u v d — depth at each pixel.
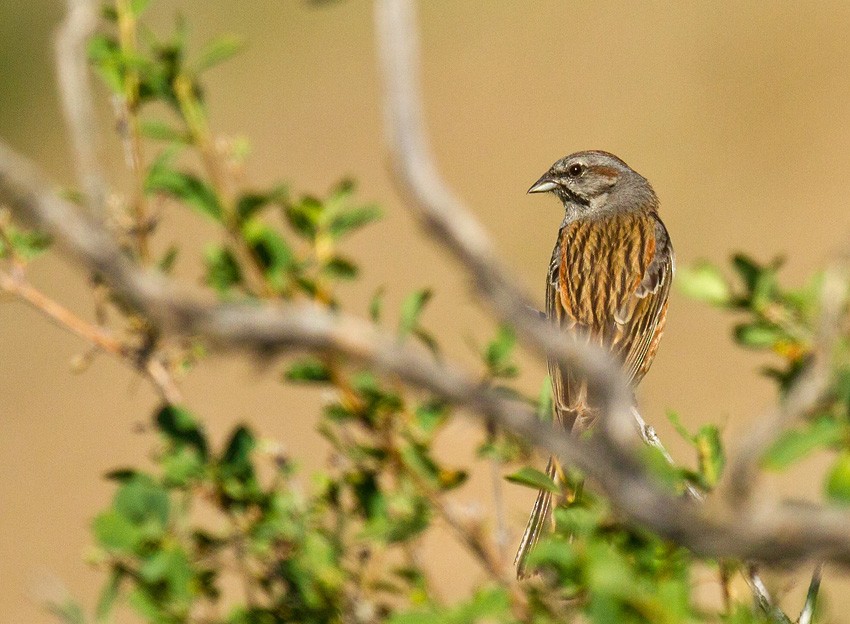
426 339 7.95
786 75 35.31
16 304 29.45
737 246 31.12
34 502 24.83
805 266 30.56
